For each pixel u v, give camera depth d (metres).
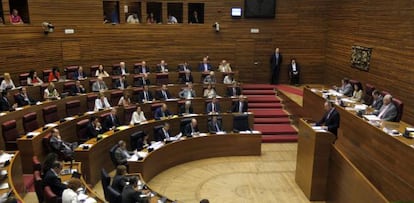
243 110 13.97
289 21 18.22
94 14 16.20
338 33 16.83
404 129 8.94
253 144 12.59
